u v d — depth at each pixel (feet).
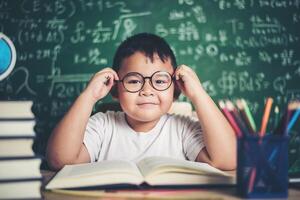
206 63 7.36
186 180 2.45
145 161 2.80
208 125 3.48
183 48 7.32
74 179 2.42
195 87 3.54
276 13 7.54
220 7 7.40
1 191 2.12
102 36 7.23
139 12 7.27
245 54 7.43
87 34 7.23
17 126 2.21
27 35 7.17
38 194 2.18
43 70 7.19
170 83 3.56
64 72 7.22
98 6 7.23
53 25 7.20
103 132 3.99
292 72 7.54
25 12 7.18
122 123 4.04
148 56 3.54
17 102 2.25
